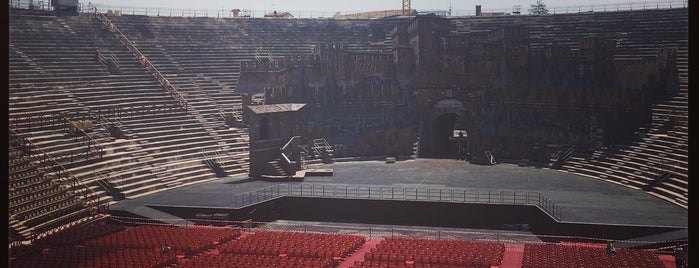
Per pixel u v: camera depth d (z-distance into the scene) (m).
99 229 41.44
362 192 50.34
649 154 54.91
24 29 70.19
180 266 33.53
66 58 68.56
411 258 34.75
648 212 43.00
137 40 77.81
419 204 47.28
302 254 36.44
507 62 67.44
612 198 47.56
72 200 46.06
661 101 61.19
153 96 67.88
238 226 44.97
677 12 75.88
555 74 66.75
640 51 71.00
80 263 33.41
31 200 43.41
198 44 81.06
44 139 52.88
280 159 57.91
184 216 46.44
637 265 32.53
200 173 57.31
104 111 61.41
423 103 68.94
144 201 48.38
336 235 41.12
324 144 67.62
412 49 70.44
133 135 59.53
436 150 69.69
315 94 70.50
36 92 60.09
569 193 49.34
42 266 32.88
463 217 46.66
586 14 80.19
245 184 54.62
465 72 69.31
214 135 64.12
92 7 80.38
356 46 82.44
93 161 52.66
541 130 64.25
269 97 69.44
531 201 46.38
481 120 67.19
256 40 84.94
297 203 49.59
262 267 33.16
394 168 61.47
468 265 33.72
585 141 61.25
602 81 64.81
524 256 35.03
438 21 70.19
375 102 70.38
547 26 80.19
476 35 72.12
